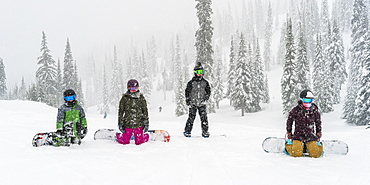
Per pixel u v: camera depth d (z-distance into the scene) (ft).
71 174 11.13
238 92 126.31
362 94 86.69
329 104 120.37
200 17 92.12
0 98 177.06
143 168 12.59
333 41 142.41
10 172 11.12
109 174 11.41
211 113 127.95
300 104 15.98
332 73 140.36
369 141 21.57
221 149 17.54
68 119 17.25
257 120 110.11
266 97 166.61
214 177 11.38
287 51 112.68
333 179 11.07
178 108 160.66
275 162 14.11
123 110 18.52
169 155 15.55
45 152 15.10
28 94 131.95
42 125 29.58
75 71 165.27
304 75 115.55
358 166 13.23
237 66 129.18
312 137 15.76
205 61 92.07
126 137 18.44
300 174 11.84
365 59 86.17
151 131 20.21
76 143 17.53
